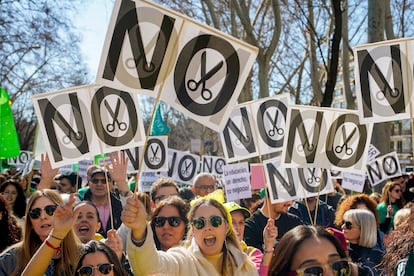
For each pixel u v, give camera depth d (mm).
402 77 4910
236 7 16781
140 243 3312
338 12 11141
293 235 2344
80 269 3271
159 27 3701
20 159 18234
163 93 3695
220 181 11594
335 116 6258
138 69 3689
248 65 3682
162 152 8922
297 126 6250
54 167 5559
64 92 5613
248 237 6082
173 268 3570
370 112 4969
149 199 6152
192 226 3838
